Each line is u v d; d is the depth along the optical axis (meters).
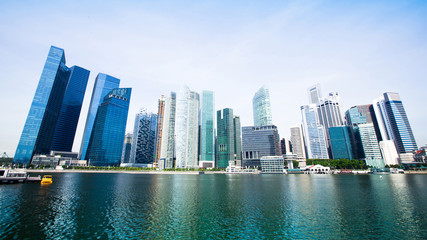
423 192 104.81
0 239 40.31
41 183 130.88
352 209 66.94
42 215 56.31
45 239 40.91
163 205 72.25
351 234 45.59
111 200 79.69
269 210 65.88
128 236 43.59
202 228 49.03
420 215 59.66
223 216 58.88
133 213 60.91
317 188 124.31
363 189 118.38
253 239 42.97
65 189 107.38
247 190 115.12
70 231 45.47
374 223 52.69
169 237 43.53
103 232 45.34
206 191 110.25
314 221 54.38
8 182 123.19
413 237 43.75
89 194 93.19
